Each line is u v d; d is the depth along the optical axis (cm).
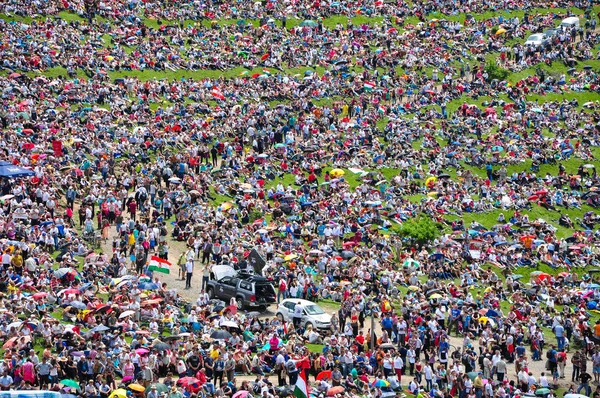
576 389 9088
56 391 6588
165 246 10406
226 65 17062
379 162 14725
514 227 13862
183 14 18425
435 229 12706
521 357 8881
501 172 15275
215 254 10694
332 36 19225
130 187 11994
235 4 19438
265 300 9656
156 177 12394
